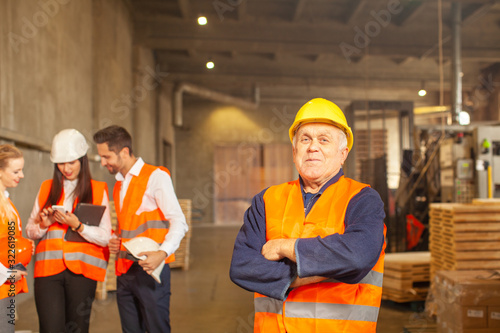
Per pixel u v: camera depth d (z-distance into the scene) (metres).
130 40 10.95
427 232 8.10
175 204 2.30
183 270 6.91
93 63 7.96
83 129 7.30
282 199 1.48
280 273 1.28
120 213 2.35
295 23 11.56
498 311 3.01
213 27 11.39
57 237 2.26
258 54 14.76
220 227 16.31
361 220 1.28
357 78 15.14
